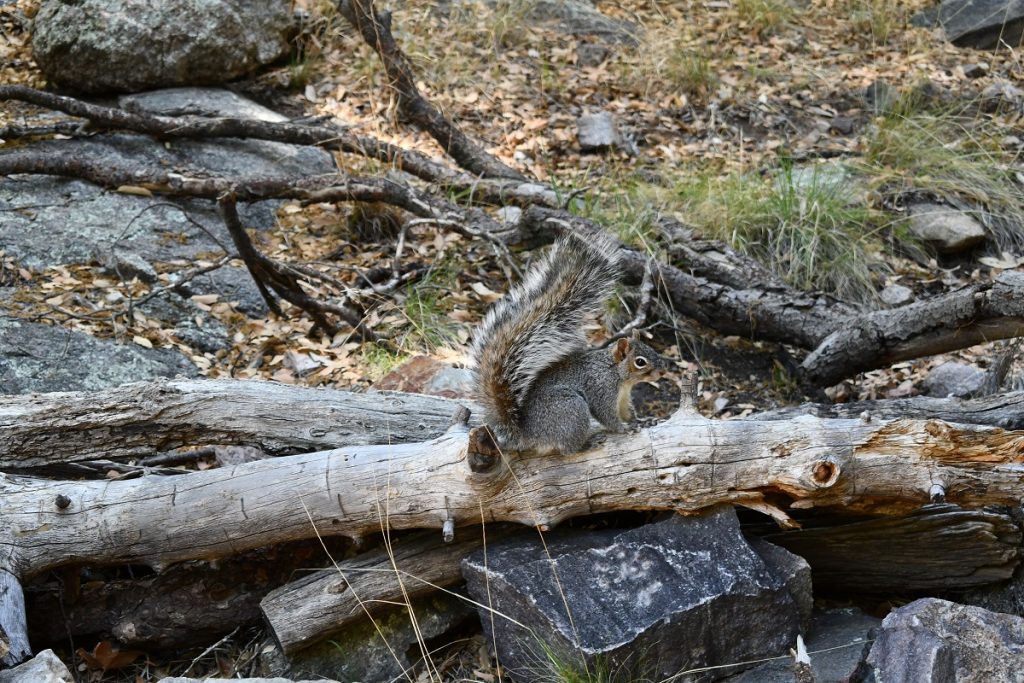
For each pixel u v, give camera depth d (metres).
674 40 11.87
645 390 7.48
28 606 5.02
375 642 4.88
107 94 10.24
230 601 5.04
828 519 5.08
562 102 10.95
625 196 9.09
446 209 8.61
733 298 7.86
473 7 11.99
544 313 4.73
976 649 4.29
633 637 4.30
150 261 8.11
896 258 9.09
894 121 10.52
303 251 8.56
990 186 9.75
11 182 8.78
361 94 10.75
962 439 4.59
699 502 4.67
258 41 10.60
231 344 7.47
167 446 5.62
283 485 4.84
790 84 11.50
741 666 4.52
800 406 5.89
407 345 7.51
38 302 7.46
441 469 4.73
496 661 4.86
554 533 4.86
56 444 5.48
